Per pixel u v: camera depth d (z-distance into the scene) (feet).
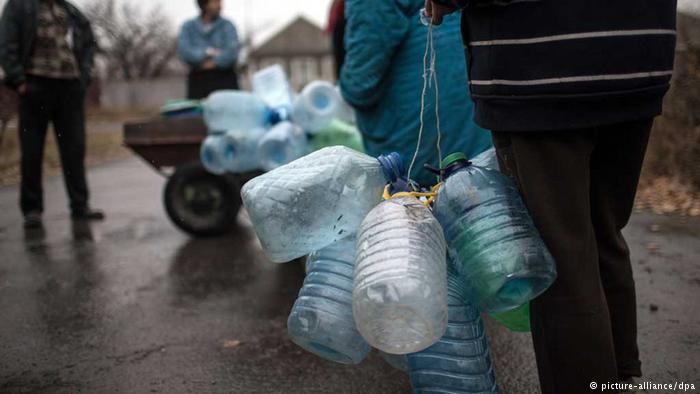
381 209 6.32
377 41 10.46
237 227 19.62
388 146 10.94
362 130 11.38
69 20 19.95
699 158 22.24
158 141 17.19
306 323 6.42
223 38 23.48
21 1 18.84
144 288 14.06
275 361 10.27
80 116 20.92
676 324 10.94
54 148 42.96
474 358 6.68
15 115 34.12
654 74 6.18
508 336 10.91
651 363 9.53
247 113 14.74
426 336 5.74
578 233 6.39
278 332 11.41
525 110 6.24
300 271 15.01
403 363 7.48
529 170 6.38
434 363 6.74
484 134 10.52
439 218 6.75
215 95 14.85
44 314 12.57
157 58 150.00
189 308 12.73
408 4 10.52
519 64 6.20
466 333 6.64
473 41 6.66
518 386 9.17
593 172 6.96
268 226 6.68
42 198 20.61
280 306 12.71
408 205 6.37
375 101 10.92
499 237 6.30
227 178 17.76
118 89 128.98
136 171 36.35
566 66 6.06
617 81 6.04
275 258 6.88
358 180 6.88
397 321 5.68
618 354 7.68
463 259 6.53
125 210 23.59
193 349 10.78
